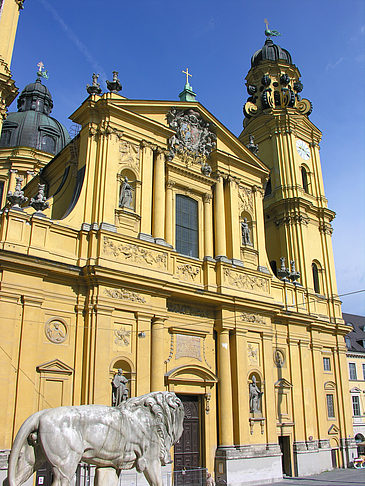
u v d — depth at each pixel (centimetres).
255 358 2580
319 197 3562
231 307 2530
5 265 1845
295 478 2581
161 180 2462
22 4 2775
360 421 4797
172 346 2288
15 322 1820
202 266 2536
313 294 3203
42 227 2006
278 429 2662
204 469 2188
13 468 884
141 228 2281
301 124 3644
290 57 3988
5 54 2611
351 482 2388
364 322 5800
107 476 962
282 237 3338
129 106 2444
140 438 1014
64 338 1953
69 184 2469
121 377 1986
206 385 2358
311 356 3044
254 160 2970
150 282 2169
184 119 2695
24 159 3859
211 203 2716
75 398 1902
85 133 2356
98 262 2058
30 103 4525
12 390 1756
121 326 2069
